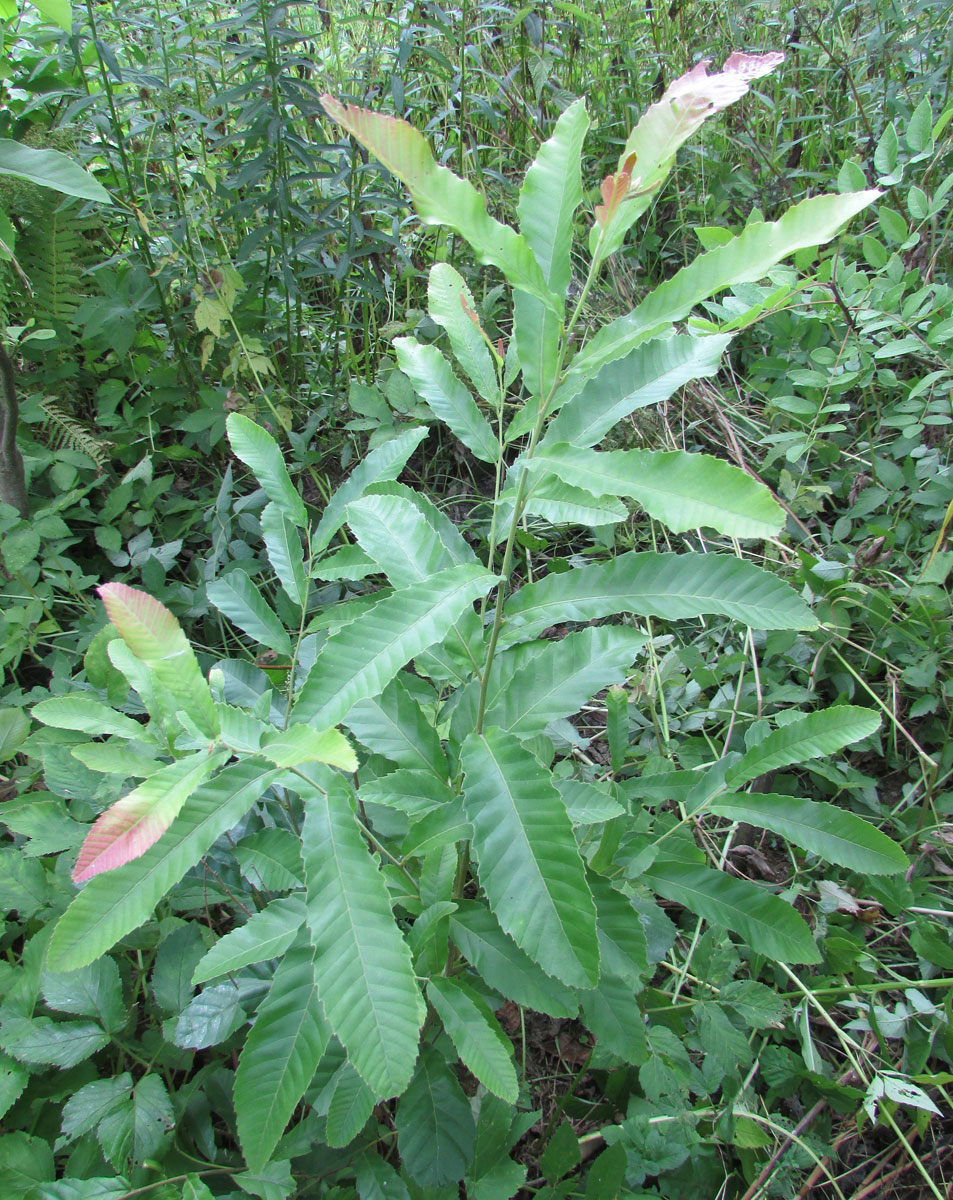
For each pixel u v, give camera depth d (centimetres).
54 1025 113
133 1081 120
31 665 206
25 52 242
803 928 113
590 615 101
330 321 271
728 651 210
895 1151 140
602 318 265
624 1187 122
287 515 135
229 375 233
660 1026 130
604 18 314
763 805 117
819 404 230
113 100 227
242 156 248
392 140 81
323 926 84
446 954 111
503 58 308
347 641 90
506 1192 110
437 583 93
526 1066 148
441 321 115
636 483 85
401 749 114
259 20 215
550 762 145
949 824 164
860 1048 141
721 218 288
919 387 205
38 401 222
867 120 289
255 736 90
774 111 307
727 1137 127
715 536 235
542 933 86
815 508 225
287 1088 92
